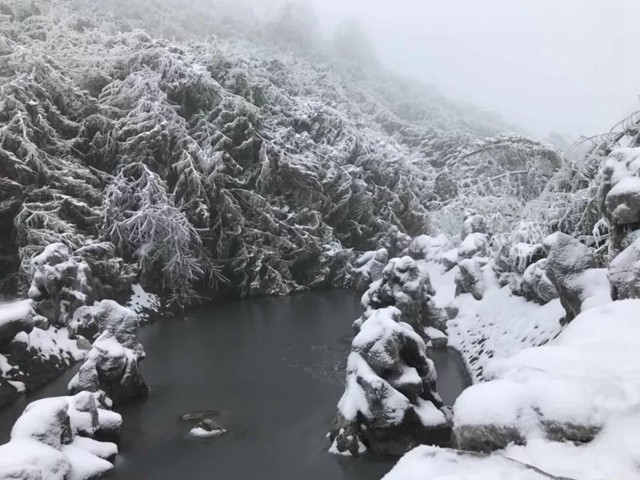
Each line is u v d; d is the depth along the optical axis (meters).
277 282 29.61
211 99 31.56
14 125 22.58
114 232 24.19
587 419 3.80
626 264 8.04
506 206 22.77
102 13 46.09
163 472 10.73
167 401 14.51
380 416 11.45
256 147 31.81
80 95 27.03
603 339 5.18
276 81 41.25
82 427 11.31
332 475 10.65
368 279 31.20
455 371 16.83
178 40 51.56
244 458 11.34
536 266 16.16
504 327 16.91
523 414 4.03
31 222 21.47
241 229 29.17
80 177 24.73
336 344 19.89
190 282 26.52
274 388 15.46
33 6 33.34
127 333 15.64
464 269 22.23
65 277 17.91
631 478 3.29
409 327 13.16
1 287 21.00
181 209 27.41
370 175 38.44
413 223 38.44
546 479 3.35
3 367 14.63
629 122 16.12
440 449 3.91
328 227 33.00
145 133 27.00
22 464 8.53
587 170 17.55
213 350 19.16
